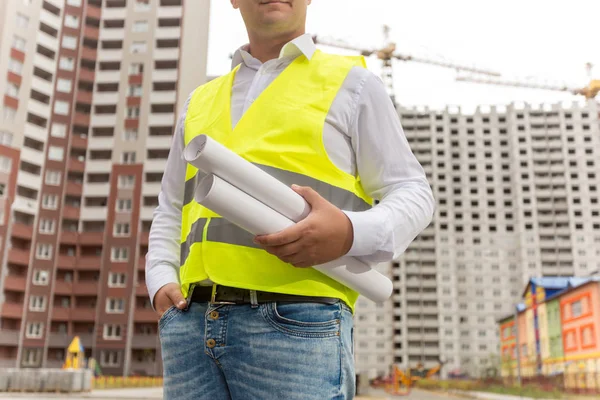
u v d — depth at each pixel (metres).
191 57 55.84
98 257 50.28
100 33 56.69
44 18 54.00
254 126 1.42
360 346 88.06
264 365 1.24
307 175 1.35
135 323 48.38
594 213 90.38
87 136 53.81
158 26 56.72
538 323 42.25
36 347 47.53
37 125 51.88
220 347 1.28
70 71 54.53
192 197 1.53
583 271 88.38
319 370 1.23
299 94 1.44
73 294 49.31
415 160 1.49
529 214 91.62
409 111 97.69
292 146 1.37
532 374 42.88
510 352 49.16
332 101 1.42
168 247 1.63
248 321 1.26
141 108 54.03
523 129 94.81
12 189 48.69
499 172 94.56
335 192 1.36
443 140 96.31
